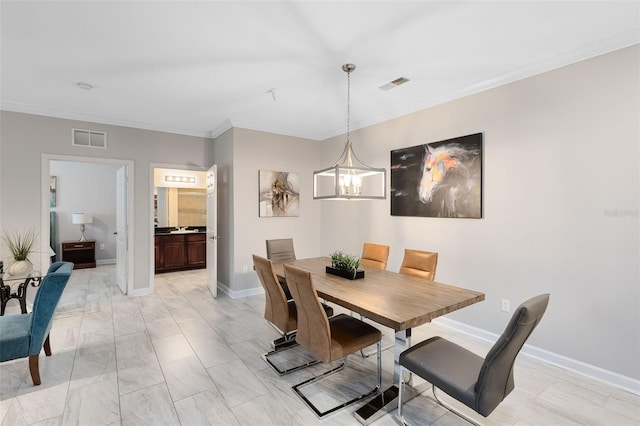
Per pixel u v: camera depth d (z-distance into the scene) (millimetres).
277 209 4812
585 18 2025
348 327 2293
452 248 3330
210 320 3576
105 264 6824
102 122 4211
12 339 2146
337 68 2752
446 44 2355
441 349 1933
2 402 2059
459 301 2062
